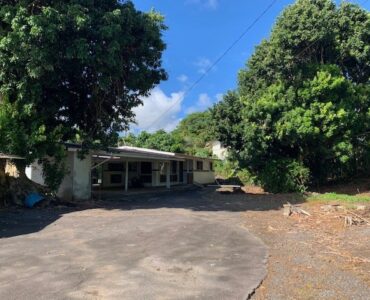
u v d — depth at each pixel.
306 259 8.38
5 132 16.34
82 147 19.44
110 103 19.61
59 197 20.11
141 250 8.92
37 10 14.96
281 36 21.34
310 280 6.92
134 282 6.61
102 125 19.81
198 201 20.28
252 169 25.59
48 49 14.38
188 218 13.74
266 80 23.45
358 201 17.52
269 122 21.88
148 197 23.14
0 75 15.42
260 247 9.45
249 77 24.89
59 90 18.53
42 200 17.66
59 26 14.08
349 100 22.16
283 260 8.28
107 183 33.25
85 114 20.03
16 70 15.56
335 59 23.84
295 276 7.15
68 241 9.88
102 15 15.48
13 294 5.97
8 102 16.55
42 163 18.42
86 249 8.98
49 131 18.62
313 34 21.05
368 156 24.72
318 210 15.29
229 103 24.97
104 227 11.90
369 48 23.02
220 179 44.69
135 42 17.14
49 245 9.41
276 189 23.55
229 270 7.43
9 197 17.23
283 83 22.42
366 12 23.52
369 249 9.35
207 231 11.32
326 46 23.31
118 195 24.48
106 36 14.94
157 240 10.03
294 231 11.59
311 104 21.61
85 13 15.08
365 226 12.37
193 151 54.00
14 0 15.22
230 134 24.77
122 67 16.70
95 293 6.05
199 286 6.46
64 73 16.92
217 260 8.14
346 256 8.68
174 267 7.57
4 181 17.30
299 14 21.30
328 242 10.12
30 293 6.02
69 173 19.72
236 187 28.53
